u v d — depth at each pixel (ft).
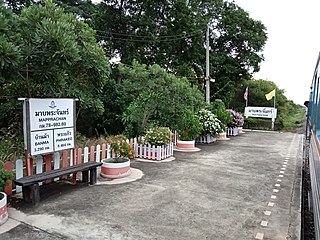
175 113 35.40
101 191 19.40
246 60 72.02
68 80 21.85
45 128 19.11
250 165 29.01
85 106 26.61
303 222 17.12
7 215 14.94
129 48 53.93
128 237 13.12
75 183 20.98
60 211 15.93
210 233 13.70
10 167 18.28
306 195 22.53
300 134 64.90
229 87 74.28
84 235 13.26
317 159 14.42
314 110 21.90
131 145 30.09
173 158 31.35
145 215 15.60
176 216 15.56
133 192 19.33
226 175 24.54
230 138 53.47
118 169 22.79
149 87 31.27
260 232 13.92
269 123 80.48
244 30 71.26
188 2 63.82
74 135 21.31
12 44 14.58
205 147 40.57
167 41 56.65
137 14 55.52
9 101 24.67
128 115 34.83
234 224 14.75
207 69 58.23
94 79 23.49
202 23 61.05
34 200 16.57
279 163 30.55
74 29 20.70
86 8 62.69
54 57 16.01
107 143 27.53
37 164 19.98
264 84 93.97
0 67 14.37
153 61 57.62
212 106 52.95
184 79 34.30
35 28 17.58
